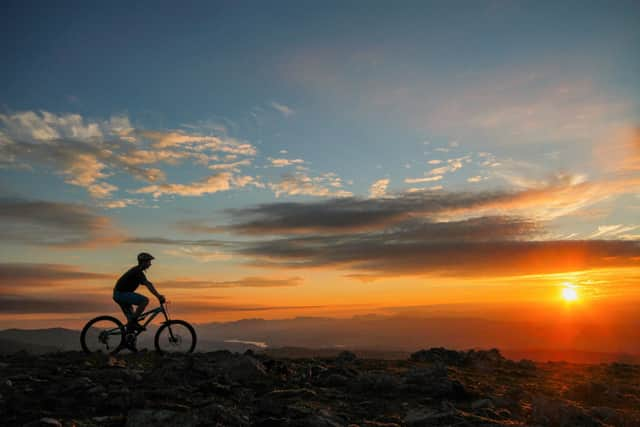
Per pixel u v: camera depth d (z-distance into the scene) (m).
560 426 9.97
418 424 9.35
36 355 14.15
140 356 14.57
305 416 9.07
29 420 8.09
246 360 12.77
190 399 9.78
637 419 10.91
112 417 8.40
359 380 12.34
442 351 22.30
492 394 13.15
